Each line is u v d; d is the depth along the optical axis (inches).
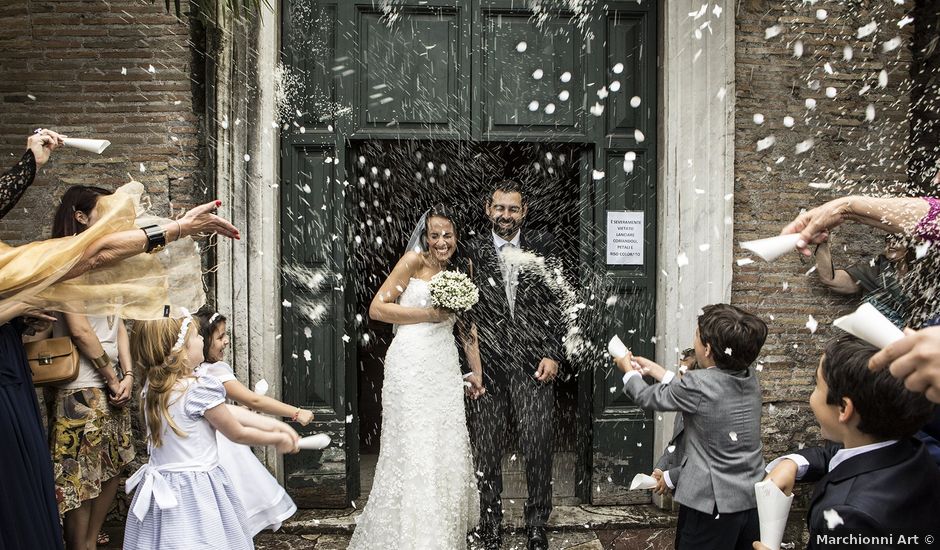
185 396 100.1
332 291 165.8
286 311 166.1
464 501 139.5
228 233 99.8
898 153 168.7
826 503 60.4
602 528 160.1
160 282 96.1
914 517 57.4
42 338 122.0
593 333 170.1
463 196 201.0
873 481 58.6
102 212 93.0
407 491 132.3
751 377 105.1
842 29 166.7
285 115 163.0
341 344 165.9
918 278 152.8
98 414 126.4
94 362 126.1
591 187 170.1
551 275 154.3
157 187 157.9
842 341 64.5
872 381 58.7
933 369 42.1
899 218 77.6
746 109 166.4
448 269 153.5
